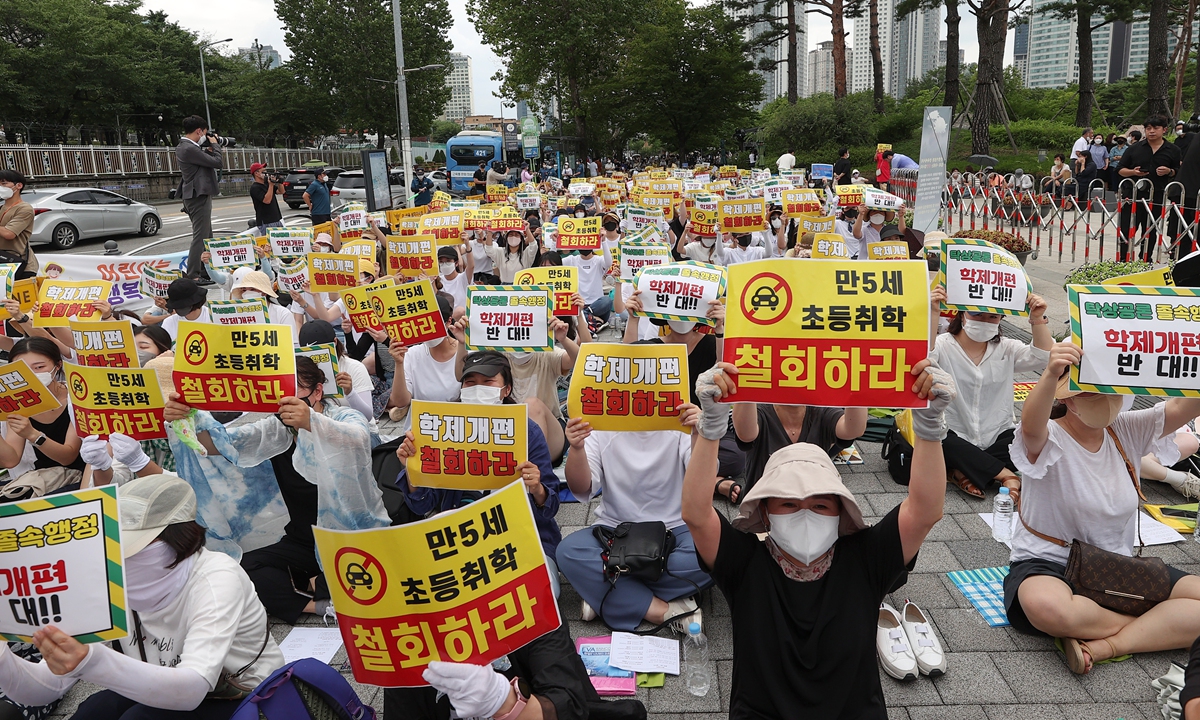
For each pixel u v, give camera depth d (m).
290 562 4.73
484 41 52.28
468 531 2.70
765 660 2.85
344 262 8.76
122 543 2.82
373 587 2.69
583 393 4.45
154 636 3.01
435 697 3.13
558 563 4.63
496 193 19.94
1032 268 13.76
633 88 47.69
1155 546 5.04
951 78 36.62
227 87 57.25
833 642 2.81
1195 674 2.60
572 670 3.13
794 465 2.88
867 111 44.28
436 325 6.34
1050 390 3.76
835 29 43.84
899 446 6.21
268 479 4.66
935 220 12.87
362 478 4.46
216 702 3.03
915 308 2.76
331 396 4.84
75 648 2.57
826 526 2.82
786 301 2.84
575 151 59.97
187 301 6.52
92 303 7.46
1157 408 4.09
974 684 3.92
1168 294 3.62
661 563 4.38
